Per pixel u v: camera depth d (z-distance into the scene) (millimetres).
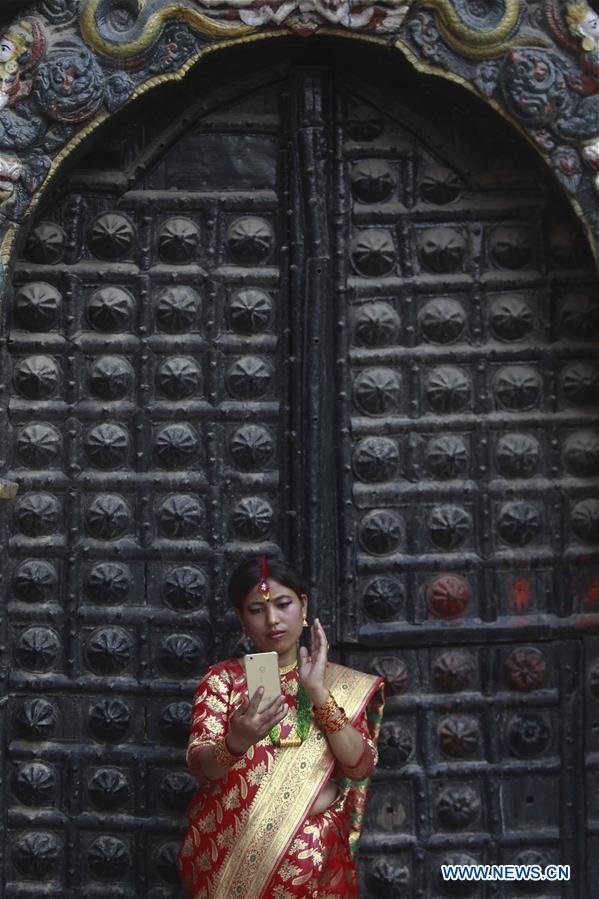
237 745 2203
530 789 2969
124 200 2977
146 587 2975
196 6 2715
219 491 2973
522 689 2963
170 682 2957
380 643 2945
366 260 2969
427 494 2963
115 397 2975
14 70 2697
